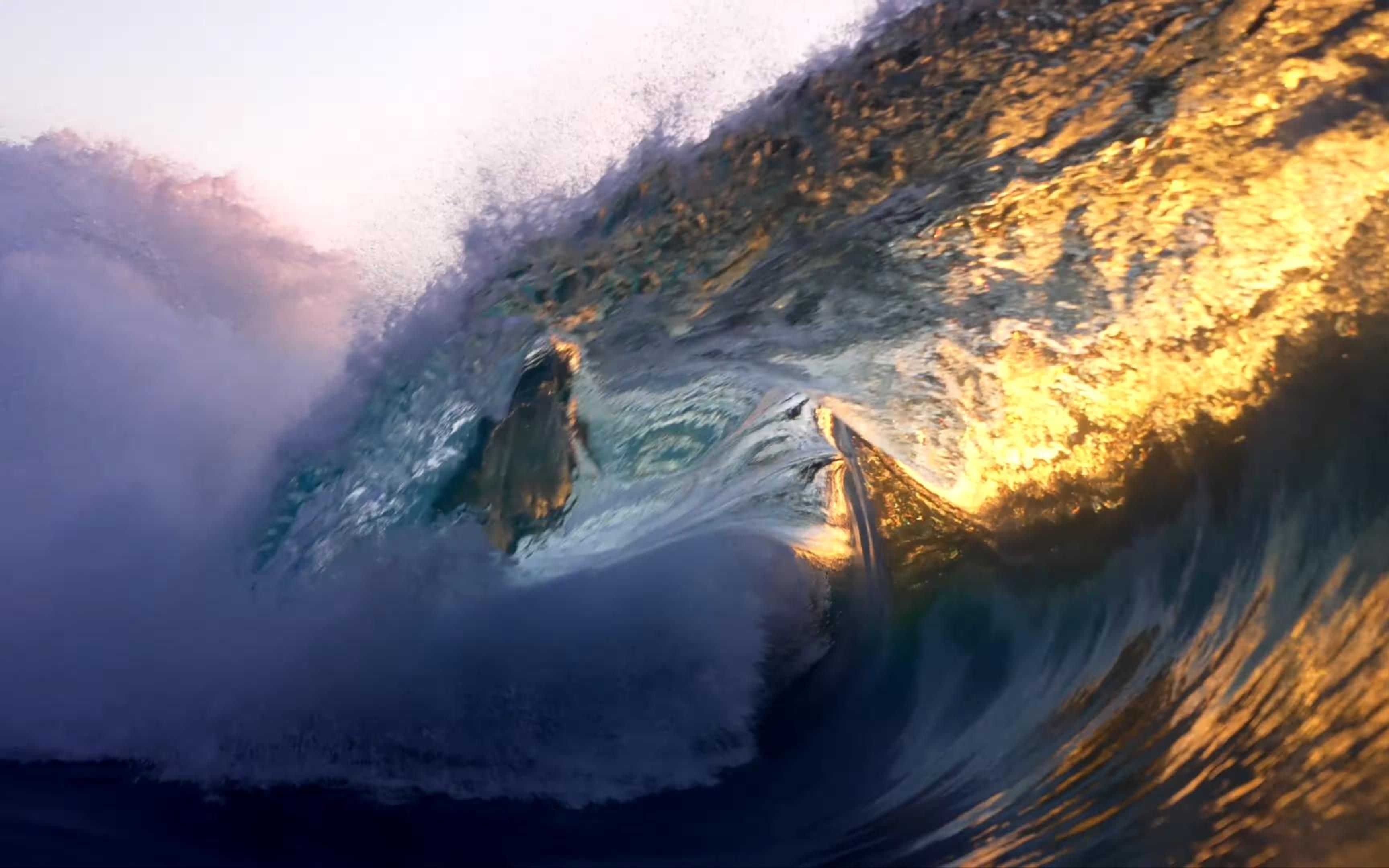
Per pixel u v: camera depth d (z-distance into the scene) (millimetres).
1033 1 7242
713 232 7387
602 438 7180
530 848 5070
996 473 6570
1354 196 6137
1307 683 4836
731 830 5164
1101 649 5746
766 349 7070
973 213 6801
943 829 4918
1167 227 6434
